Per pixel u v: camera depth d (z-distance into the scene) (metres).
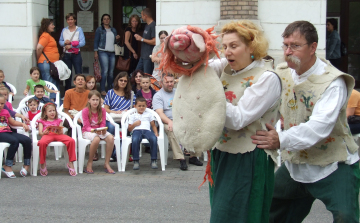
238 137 2.72
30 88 8.27
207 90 2.49
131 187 5.51
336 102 2.74
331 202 2.86
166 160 6.80
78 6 11.74
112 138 6.28
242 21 2.67
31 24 9.36
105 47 9.67
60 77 9.08
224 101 2.47
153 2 11.70
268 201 2.77
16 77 9.38
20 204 4.80
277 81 2.62
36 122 6.45
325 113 2.69
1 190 5.34
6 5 9.38
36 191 5.31
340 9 11.84
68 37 9.47
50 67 9.09
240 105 2.59
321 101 2.79
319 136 2.67
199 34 2.51
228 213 2.68
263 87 2.58
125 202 4.90
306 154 2.96
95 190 5.37
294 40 2.78
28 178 5.94
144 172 6.29
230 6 8.48
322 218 4.46
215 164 2.83
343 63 11.97
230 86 2.73
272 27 8.64
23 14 9.37
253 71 2.68
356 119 5.68
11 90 8.42
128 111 6.51
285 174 3.19
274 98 2.62
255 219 2.69
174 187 5.52
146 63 9.19
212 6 8.70
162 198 5.06
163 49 2.57
